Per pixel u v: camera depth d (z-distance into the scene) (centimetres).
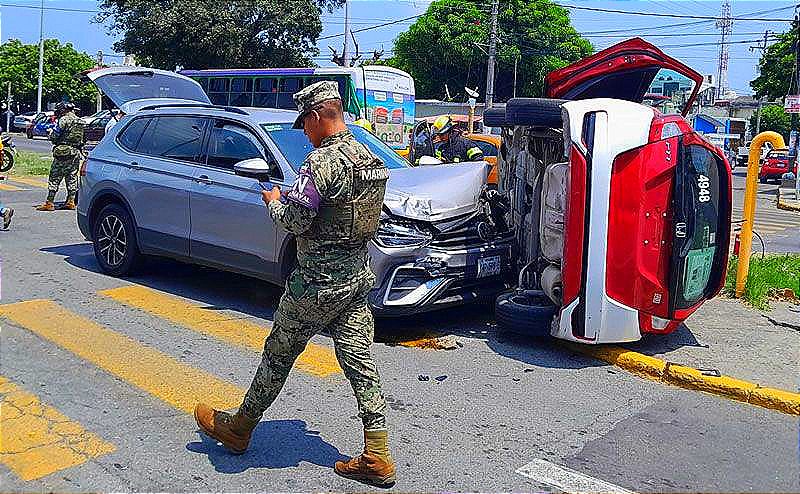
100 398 528
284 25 3700
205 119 797
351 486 420
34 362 591
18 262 923
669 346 661
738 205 2275
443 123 1423
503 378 592
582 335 612
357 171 396
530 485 428
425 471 440
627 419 523
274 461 446
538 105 633
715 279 674
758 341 682
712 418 529
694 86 734
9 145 1616
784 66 4012
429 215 665
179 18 3569
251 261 725
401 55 4872
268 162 721
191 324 700
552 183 642
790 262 1039
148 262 859
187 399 531
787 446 487
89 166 884
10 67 5847
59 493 403
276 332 422
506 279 725
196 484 417
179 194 782
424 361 625
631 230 596
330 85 409
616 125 593
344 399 539
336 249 402
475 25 4600
